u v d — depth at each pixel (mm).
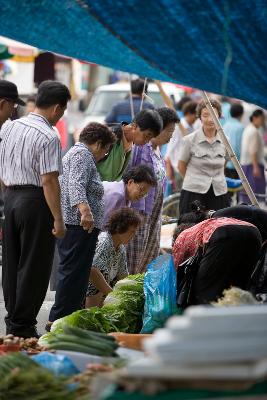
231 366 5961
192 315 6047
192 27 9062
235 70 9602
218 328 6000
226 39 9164
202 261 11086
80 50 9836
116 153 14398
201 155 18266
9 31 9523
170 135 15328
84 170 12898
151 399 6207
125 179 14070
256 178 25891
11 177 12492
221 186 18484
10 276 12766
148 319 10992
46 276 12641
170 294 11070
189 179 18391
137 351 9430
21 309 12625
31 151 12273
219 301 9484
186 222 12828
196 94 39438
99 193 13141
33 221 12398
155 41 9305
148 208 14766
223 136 14320
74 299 13047
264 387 6152
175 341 5984
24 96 24875
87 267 13070
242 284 11180
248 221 11812
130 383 6172
